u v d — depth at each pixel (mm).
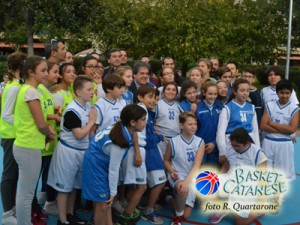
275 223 4848
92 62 5117
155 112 4984
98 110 4445
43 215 4645
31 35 16125
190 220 4863
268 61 15852
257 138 5078
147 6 14195
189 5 13859
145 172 4492
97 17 15062
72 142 4258
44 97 4348
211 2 13820
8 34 19641
